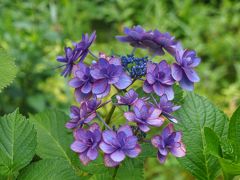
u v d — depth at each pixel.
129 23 1.13
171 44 0.29
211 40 1.13
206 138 0.25
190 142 0.28
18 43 0.81
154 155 0.26
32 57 0.78
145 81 0.25
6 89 0.75
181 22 1.10
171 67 0.26
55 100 0.80
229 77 1.04
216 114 0.29
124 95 0.25
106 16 1.18
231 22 1.17
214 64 1.06
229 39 1.08
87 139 0.24
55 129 0.30
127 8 1.20
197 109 0.29
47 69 0.78
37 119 0.30
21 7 0.91
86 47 0.27
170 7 1.23
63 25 0.97
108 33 1.15
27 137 0.26
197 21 1.14
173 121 0.25
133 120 0.24
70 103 0.70
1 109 0.75
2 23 0.86
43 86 0.86
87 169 0.28
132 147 0.23
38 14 0.92
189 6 1.17
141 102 0.24
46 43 0.89
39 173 0.24
